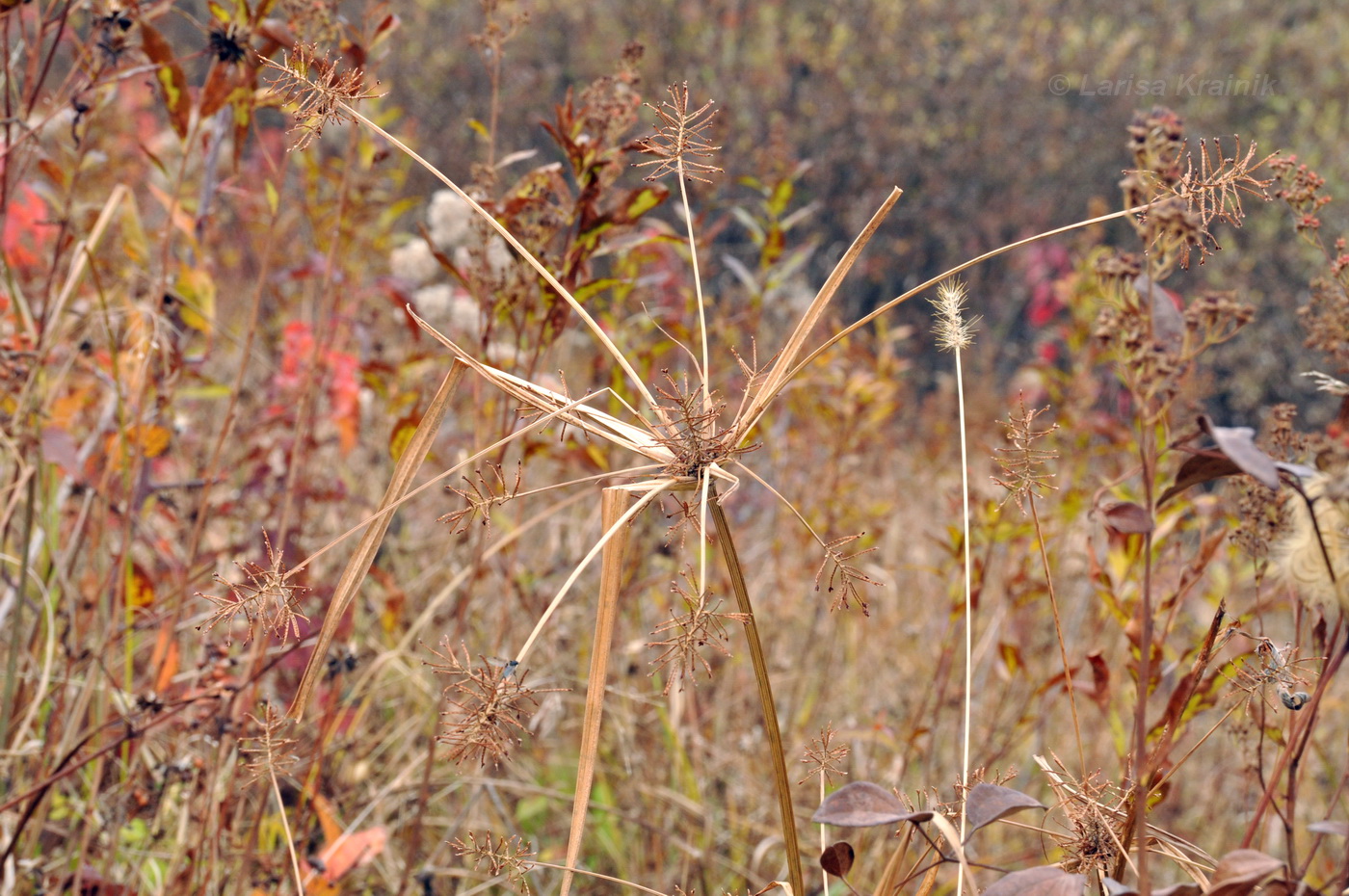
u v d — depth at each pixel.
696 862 2.29
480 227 1.77
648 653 2.59
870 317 1.00
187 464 2.70
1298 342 6.57
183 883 1.71
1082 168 8.84
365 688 2.38
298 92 1.04
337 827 1.79
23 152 1.97
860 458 3.37
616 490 1.00
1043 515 2.51
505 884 2.12
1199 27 8.65
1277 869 0.81
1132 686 1.97
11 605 2.08
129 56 1.88
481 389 2.06
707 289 3.79
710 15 8.35
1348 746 1.08
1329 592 0.93
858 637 3.23
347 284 2.95
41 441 1.79
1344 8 8.37
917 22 8.88
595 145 1.69
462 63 8.55
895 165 8.60
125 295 2.29
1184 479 0.88
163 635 1.84
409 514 2.97
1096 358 3.04
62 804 1.88
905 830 1.11
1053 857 1.25
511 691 0.90
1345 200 7.13
